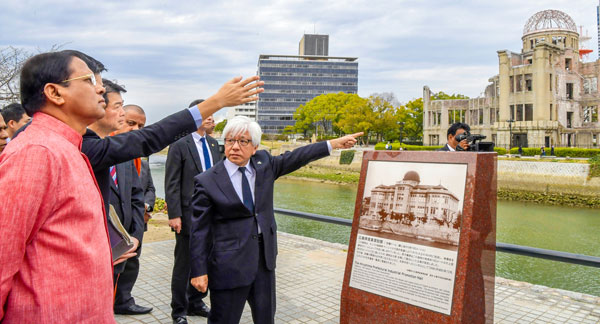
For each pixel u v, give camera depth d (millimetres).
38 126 1573
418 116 66562
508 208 30188
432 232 2428
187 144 4051
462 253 2299
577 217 26016
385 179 2686
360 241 2713
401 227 2549
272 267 2836
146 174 4754
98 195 1649
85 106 1673
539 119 46719
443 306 2301
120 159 2039
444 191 2438
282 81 112312
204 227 2771
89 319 1491
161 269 5488
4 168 1360
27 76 1602
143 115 4172
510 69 49750
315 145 3102
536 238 20156
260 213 2818
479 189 2379
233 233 2752
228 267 2693
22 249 1342
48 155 1427
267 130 111562
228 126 2783
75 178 1511
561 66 51781
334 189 41719
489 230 2488
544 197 32844
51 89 1604
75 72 1646
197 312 4062
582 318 3900
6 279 1313
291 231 19422
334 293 4652
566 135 51844
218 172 2826
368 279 2617
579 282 12875
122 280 3980
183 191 3951
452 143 5477
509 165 35531
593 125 53094
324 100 74250
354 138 3188
